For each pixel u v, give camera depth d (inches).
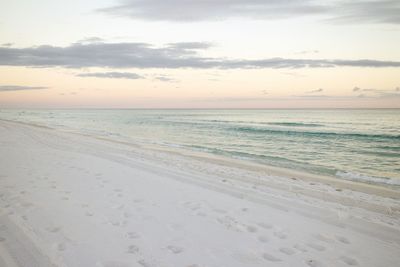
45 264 111.6
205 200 211.3
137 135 1008.9
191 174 315.6
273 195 240.5
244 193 242.5
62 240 133.0
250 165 440.1
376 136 907.4
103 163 342.3
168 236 143.0
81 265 111.9
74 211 171.9
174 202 201.6
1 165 294.4
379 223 178.9
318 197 254.1
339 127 1278.3
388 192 293.4
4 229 143.3
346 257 130.4
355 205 233.8
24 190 209.8
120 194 212.7
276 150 667.4
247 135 1007.6
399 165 498.3
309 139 878.4
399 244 148.0
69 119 2561.5
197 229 154.3
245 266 117.1
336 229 165.3
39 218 158.6
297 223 172.1
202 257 123.0
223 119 2276.1
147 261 117.0
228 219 172.2
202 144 767.7
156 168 338.3
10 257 116.3
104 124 1738.4
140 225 155.5
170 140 855.7
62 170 285.9
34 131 808.9
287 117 2534.5
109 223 156.3
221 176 322.0
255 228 160.1
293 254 130.4
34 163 314.3
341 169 457.1
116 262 115.0
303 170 429.7
